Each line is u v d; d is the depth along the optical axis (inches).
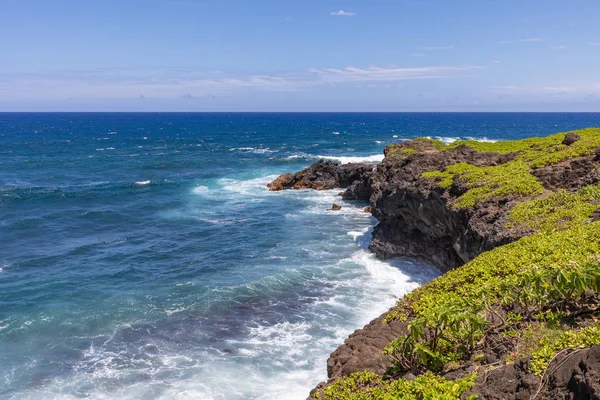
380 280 1193.4
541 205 896.9
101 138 6136.8
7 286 1199.6
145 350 879.1
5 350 884.6
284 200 2225.6
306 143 5206.7
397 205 1328.7
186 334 937.5
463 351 478.6
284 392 737.0
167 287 1182.9
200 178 2891.2
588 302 479.2
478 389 384.5
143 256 1437.0
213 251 1475.1
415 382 420.8
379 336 598.2
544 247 647.1
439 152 1632.6
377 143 5098.4
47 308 1064.2
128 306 1071.6
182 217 1914.4
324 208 2049.7
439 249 1235.9
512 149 1464.1
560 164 1127.0
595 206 796.0
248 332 938.7
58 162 3609.7
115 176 3019.2
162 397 730.8
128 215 1952.5
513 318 503.8
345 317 989.8
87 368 820.6
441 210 1155.9
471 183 1126.4
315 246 1499.8
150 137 6353.3
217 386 754.8
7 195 2283.5
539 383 351.6
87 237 1653.5
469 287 609.0
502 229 861.2
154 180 2824.8
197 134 6968.5
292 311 1025.5
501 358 438.9
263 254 1432.1
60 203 2172.7
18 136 6392.7
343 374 547.8
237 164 3496.6
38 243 1574.8
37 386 770.2
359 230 1668.3
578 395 313.9
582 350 350.9
